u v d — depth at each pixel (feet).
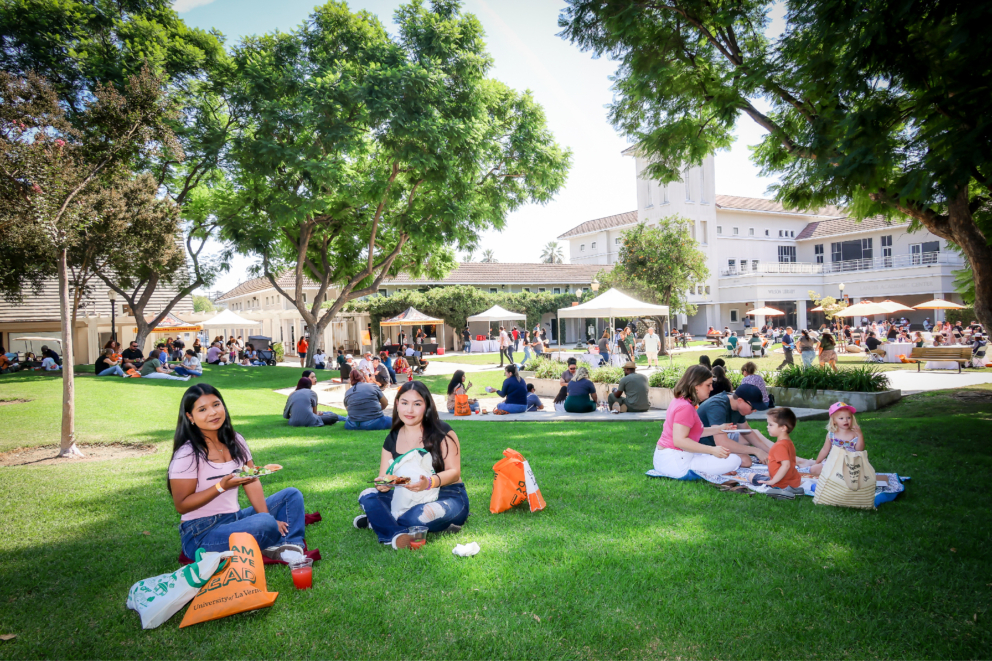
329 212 79.30
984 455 21.71
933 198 20.20
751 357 88.12
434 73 65.62
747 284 154.40
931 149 20.98
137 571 12.05
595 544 13.14
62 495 18.11
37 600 10.78
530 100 79.82
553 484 18.67
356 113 68.33
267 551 12.13
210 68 70.69
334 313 84.43
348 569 12.01
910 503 15.96
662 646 9.04
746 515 15.11
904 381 50.57
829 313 95.55
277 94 68.18
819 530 13.84
